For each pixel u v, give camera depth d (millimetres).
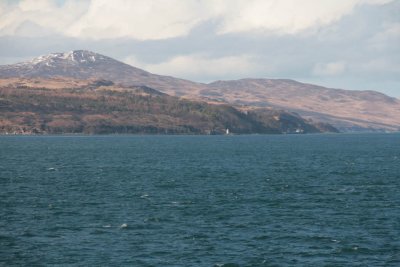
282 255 70562
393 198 114250
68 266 65875
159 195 117562
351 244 75438
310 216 94000
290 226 86062
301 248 73688
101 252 71375
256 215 94812
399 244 75500
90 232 81438
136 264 66812
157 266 66125
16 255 69875
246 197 115062
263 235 80062
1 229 83000
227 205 104625
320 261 68312
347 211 98812
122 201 109062
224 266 66125
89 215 93875
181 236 79375
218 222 88812
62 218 91250
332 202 108938
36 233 80625
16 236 78812
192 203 106812
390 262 68000
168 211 97938
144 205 104250
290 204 106250
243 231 82625
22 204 104812
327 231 82750
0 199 110875
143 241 76625
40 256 69562
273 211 98562
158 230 83000
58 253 70812
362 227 85438
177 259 68750
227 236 79562
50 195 117000
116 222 88188
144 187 131375
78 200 110062
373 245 75062
